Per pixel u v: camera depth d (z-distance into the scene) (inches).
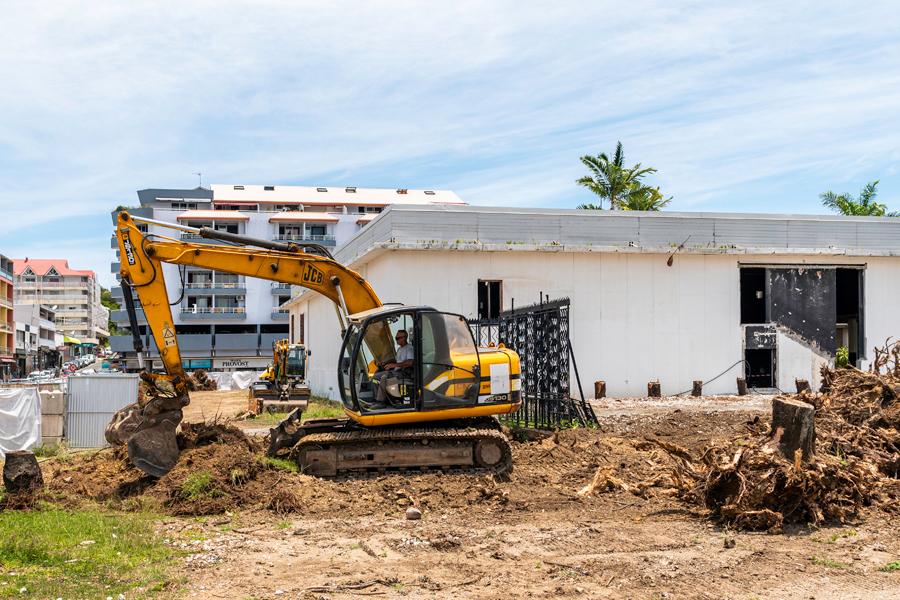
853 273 1050.7
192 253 459.5
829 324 969.5
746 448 355.6
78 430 636.1
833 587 261.6
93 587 260.7
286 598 252.2
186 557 299.9
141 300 442.6
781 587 261.7
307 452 443.2
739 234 945.5
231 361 3129.9
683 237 929.5
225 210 3417.8
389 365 463.2
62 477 438.6
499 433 450.9
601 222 907.4
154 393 436.1
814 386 963.3
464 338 471.8
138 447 417.4
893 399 458.3
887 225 989.8
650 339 920.3
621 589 260.1
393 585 265.3
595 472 446.6
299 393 1063.0
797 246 959.6
